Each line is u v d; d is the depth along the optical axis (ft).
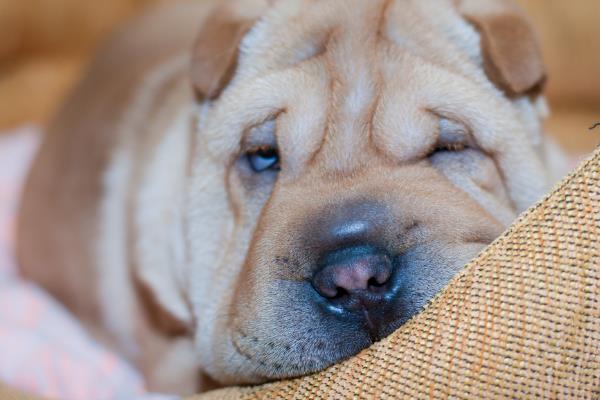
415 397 1.40
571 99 2.84
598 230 1.38
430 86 1.65
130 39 2.48
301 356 1.53
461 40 1.73
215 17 1.81
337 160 1.63
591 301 1.36
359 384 1.45
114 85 2.35
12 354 2.00
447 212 1.56
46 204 2.33
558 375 1.36
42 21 3.09
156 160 2.04
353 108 1.64
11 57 3.10
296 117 1.65
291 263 1.54
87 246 2.23
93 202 2.24
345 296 1.51
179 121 2.02
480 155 1.69
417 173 1.62
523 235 1.42
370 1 1.70
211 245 1.78
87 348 2.11
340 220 1.54
